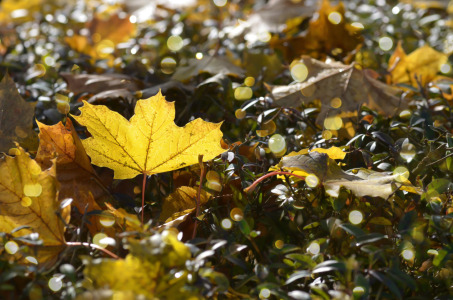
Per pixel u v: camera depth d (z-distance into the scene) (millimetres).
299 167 982
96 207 985
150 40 1525
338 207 961
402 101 1138
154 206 1034
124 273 888
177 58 1389
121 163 1009
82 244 940
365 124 1072
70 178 1007
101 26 1648
